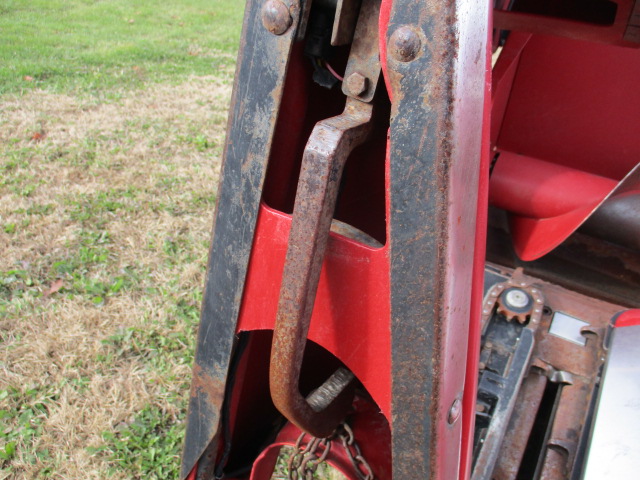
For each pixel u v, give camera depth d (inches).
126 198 152.1
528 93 92.4
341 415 44.9
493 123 84.4
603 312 77.9
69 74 242.5
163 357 102.7
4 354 100.5
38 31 304.3
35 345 102.0
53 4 369.4
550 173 89.0
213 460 53.2
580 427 61.1
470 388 40.5
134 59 275.7
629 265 84.7
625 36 63.0
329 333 39.1
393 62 30.2
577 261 88.4
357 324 37.7
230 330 43.7
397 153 31.5
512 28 69.4
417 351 34.7
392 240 33.3
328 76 37.7
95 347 103.3
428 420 36.0
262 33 35.3
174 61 281.7
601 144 90.3
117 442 86.4
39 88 222.4
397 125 31.1
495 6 71.9
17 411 90.4
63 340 103.7
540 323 75.3
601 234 82.3
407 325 34.5
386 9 30.1
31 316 108.9
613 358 58.5
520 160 92.5
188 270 124.6
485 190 35.2
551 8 74.9
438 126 30.0
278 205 43.6
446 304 33.2
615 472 47.8
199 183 163.8
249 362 53.9
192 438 50.8
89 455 84.4
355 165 54.8
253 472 50.3
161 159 176.1
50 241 131.6
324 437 43.8
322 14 35.4
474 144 32.3
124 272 123.9
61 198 148.6
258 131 37.2
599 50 85.7
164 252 131.7
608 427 51.3
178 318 112.4
